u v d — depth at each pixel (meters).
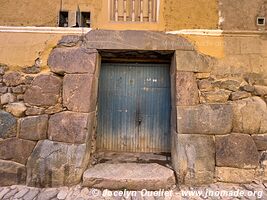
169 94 3.57
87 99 2.85
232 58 2.98
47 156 2.75
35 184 2.72
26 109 2.88
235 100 2.93
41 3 3.28
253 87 2.94
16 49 2.97
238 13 3.21
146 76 3.57
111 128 3.59
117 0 3.17
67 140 2.80
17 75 2.93
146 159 3.33
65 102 2.87
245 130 2.87
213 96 2.90
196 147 2.80
